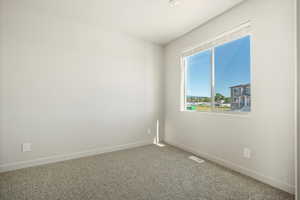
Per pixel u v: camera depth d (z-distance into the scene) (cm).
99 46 291
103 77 296
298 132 140
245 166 210
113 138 309
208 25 267
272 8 183
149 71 358
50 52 246
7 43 215
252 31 204
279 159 176
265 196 164
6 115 216
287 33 171
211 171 221
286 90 172
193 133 297
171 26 287
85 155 278
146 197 162
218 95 261
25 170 220
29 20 230
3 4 213
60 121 255
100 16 256
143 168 230
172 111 354
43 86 241
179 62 335
